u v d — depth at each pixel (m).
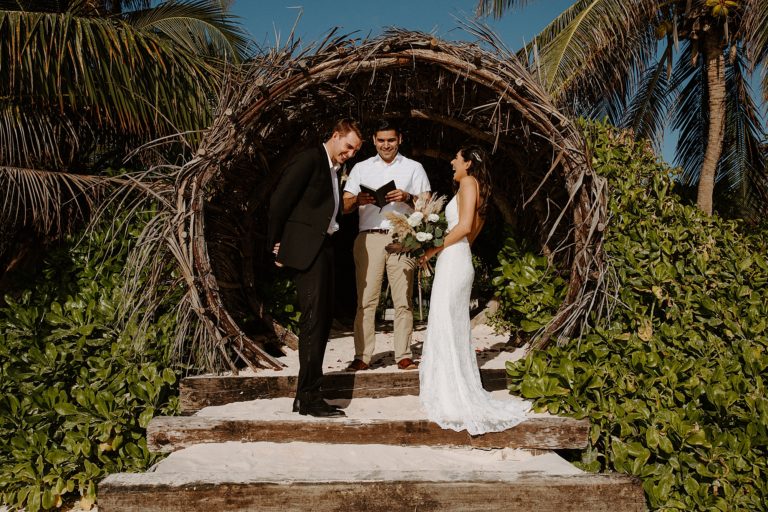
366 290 4.28
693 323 4.27
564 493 2.81
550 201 4.83
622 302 4.17
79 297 4.94
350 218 7.70
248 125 4.33
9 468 3.71
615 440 3.39
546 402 3.55
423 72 4.46
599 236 4.13
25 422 3.92
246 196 5.08
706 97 10.99
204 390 3.93
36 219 5.41
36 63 5.38
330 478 2.79
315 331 3.44
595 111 10.98
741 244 5.61
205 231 4.63
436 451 3.27
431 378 3.53
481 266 7.10
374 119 5.23
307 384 3.47
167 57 6.11
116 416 3.79
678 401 3.68
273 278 5.96
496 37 4.17
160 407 3.94
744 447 3.35
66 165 6.18
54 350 4.23
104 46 5.68
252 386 4.00
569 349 4.05
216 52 8.53
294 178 3.40
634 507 2.83
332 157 3.60
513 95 4.18
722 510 3.16
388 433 3.31
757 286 4.82
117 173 6.12
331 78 4.33
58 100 5.68
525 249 5.45
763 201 11.09
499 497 2.79
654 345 3.96
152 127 6.16
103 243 5.36
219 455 3.16
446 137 5.83
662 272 4.42
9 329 4.61
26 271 5.61
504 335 5.78
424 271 3.88
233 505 2.71
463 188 3.60
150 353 4.21
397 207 4.28
